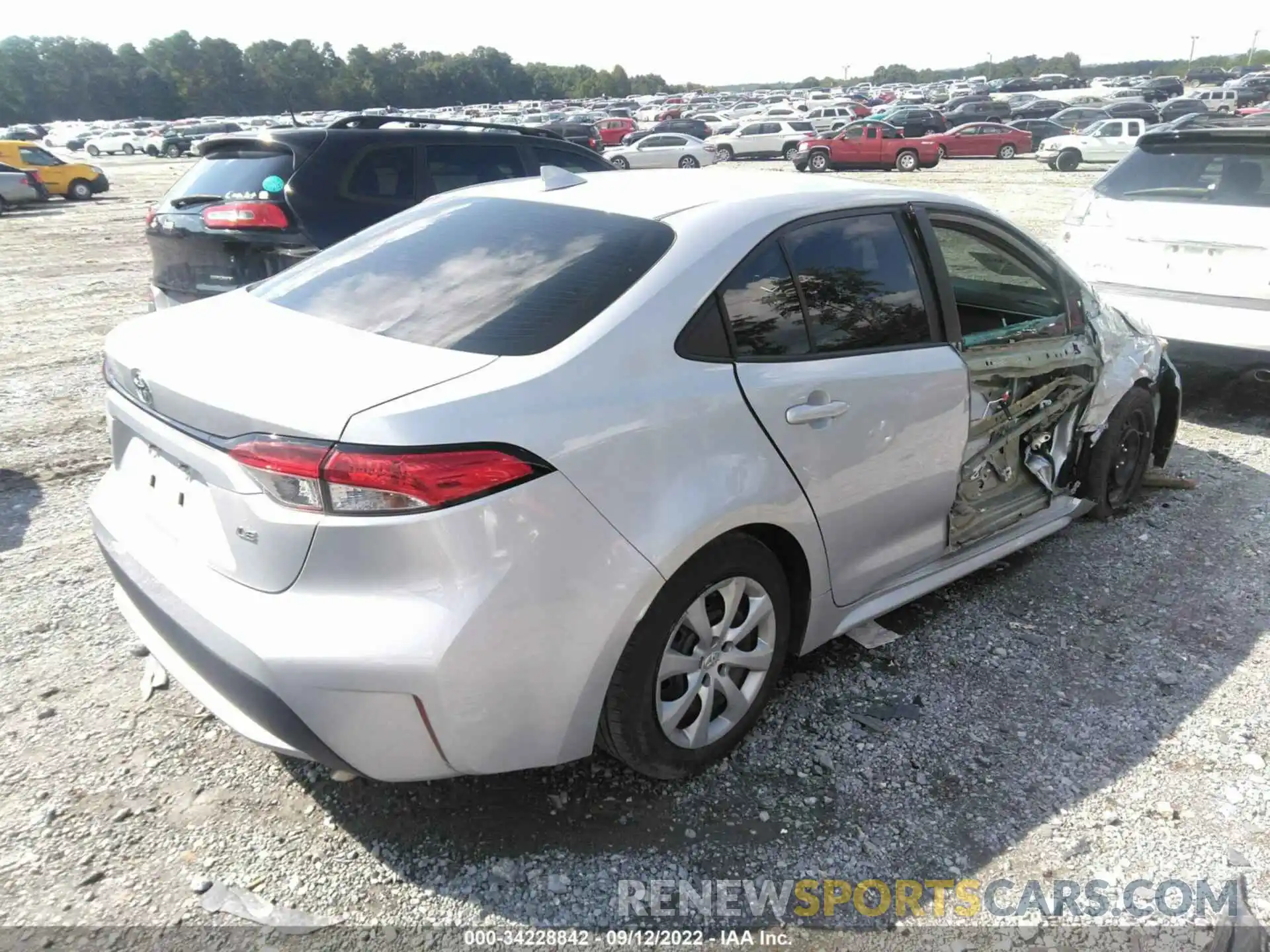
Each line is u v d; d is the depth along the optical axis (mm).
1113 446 4320
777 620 2811
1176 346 5973
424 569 2049
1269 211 5559
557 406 2205
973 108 48406
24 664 3213
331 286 2844
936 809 2629
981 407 3592
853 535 2992
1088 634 3547
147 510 2574
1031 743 2912
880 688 3189
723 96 83938
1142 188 6227
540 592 2158
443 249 2885
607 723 2459
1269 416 6176
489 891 2338
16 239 16188
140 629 2541
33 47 115000
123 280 11617
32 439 5547
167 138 51531
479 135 6832
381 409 2047
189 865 2387
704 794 2674
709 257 2623
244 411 2117
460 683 2102
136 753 2785
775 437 2627
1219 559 4152
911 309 3168
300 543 2057
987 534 3672
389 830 2520
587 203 2967
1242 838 2531
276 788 2662
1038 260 3889
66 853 2408
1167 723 3016
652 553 2320
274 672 2051
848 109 51719
